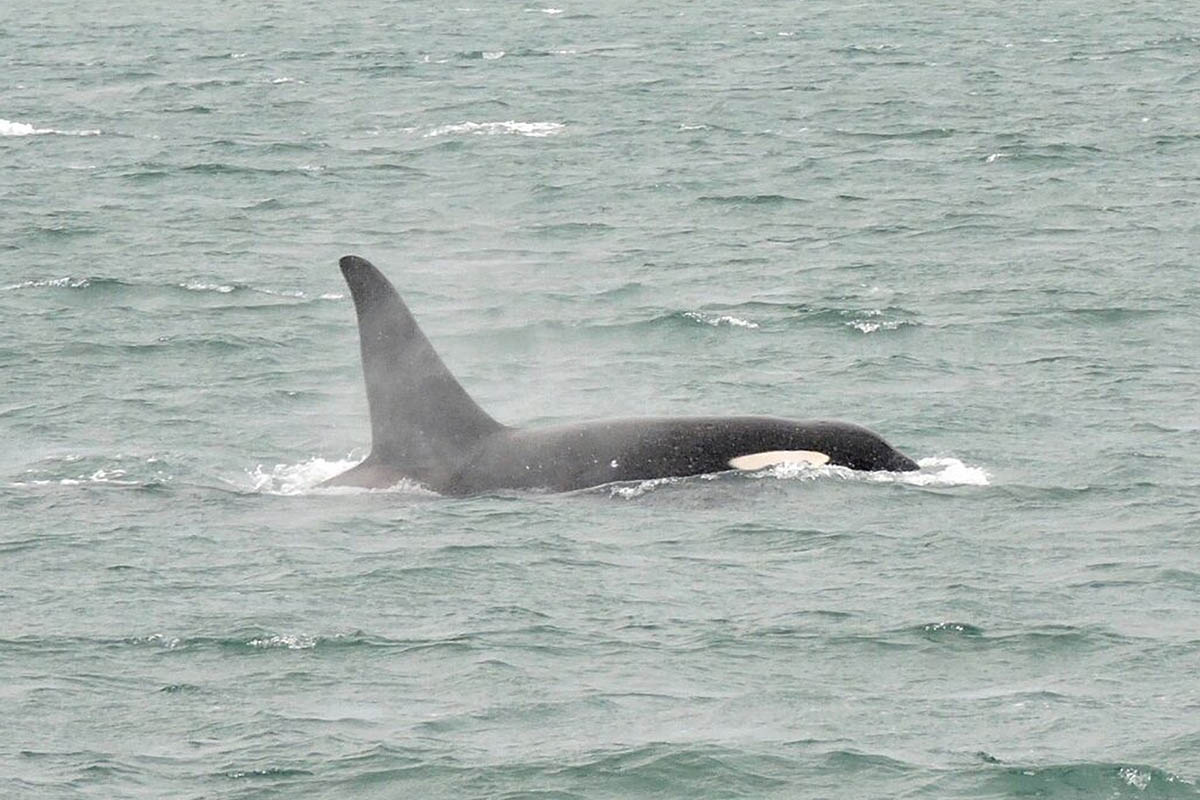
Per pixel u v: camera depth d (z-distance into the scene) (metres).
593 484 93.69
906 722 65.75
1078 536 87.12
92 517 91.88
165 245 177.38
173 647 73.38
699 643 73.56
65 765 62.16
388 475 95.94
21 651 73.00
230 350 132.88
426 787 60.66
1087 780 60.81
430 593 79.75
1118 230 180.62
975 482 96.00
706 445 95.31
